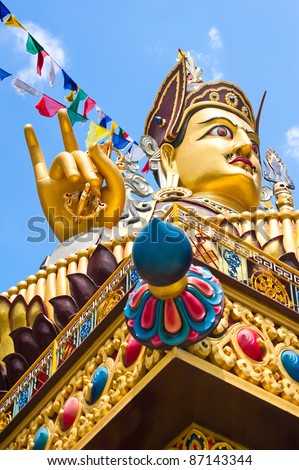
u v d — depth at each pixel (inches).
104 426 484.1
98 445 493.0
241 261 535.5
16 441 556.7
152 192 824.9
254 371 476.4
